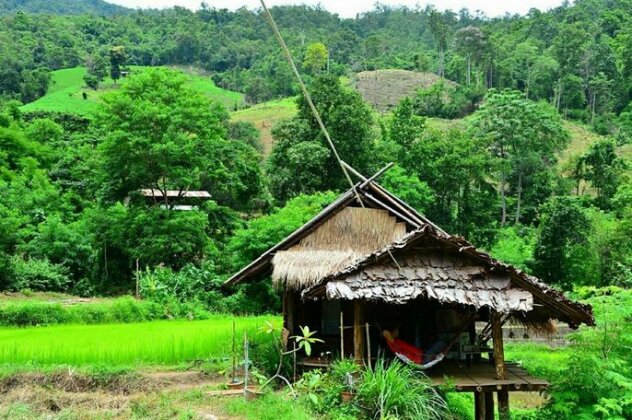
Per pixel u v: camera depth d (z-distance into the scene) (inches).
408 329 625.9
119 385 558.3
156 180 1480.1
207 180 1875.0
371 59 4881.9
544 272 1636.3
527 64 4077.3
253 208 1923.0
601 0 5315.0
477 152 2127.2
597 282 1563.7
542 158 2516.0
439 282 513.7
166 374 597.9
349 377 487.5
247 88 4357.8
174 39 5329.7
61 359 598.2
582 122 3693.4
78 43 5191.9
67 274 1387.8
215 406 499.2
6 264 1229.7
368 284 507.2
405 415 450.9
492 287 516.1
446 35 4574.3
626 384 479.5
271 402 486.9
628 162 2591.0
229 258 1368.1
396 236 665.0
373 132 2010.3
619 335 542.3
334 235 674.2
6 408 469.7
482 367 591.8
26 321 891.4
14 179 1692.9
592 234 1620.3
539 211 2298.2
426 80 4365.2
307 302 695.1
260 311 1178.6
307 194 1846.7
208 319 1011.3
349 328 600.1
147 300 1048.8
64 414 458.3
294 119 1977.1
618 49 4136.3
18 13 5300.2
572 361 532.7
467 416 637.9
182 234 1369.3
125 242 1435.8
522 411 651.5
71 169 1876.2
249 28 5885.8
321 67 4397.1
